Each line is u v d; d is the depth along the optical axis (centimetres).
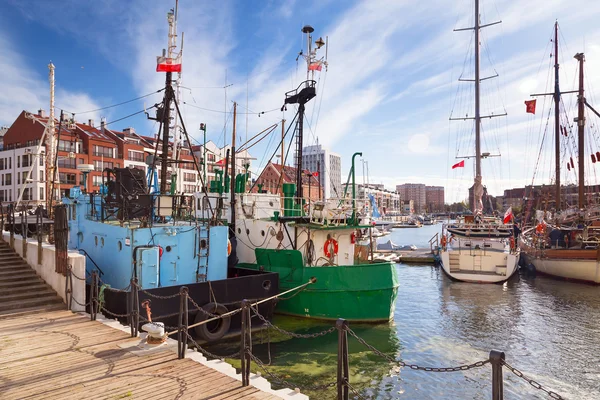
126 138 6288
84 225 1541
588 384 1038
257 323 1330
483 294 2228
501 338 1423
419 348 1305
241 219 1720
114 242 1276
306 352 1209
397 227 11388
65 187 5175
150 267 1145
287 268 1505
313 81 1811
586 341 1385
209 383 634
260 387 621
